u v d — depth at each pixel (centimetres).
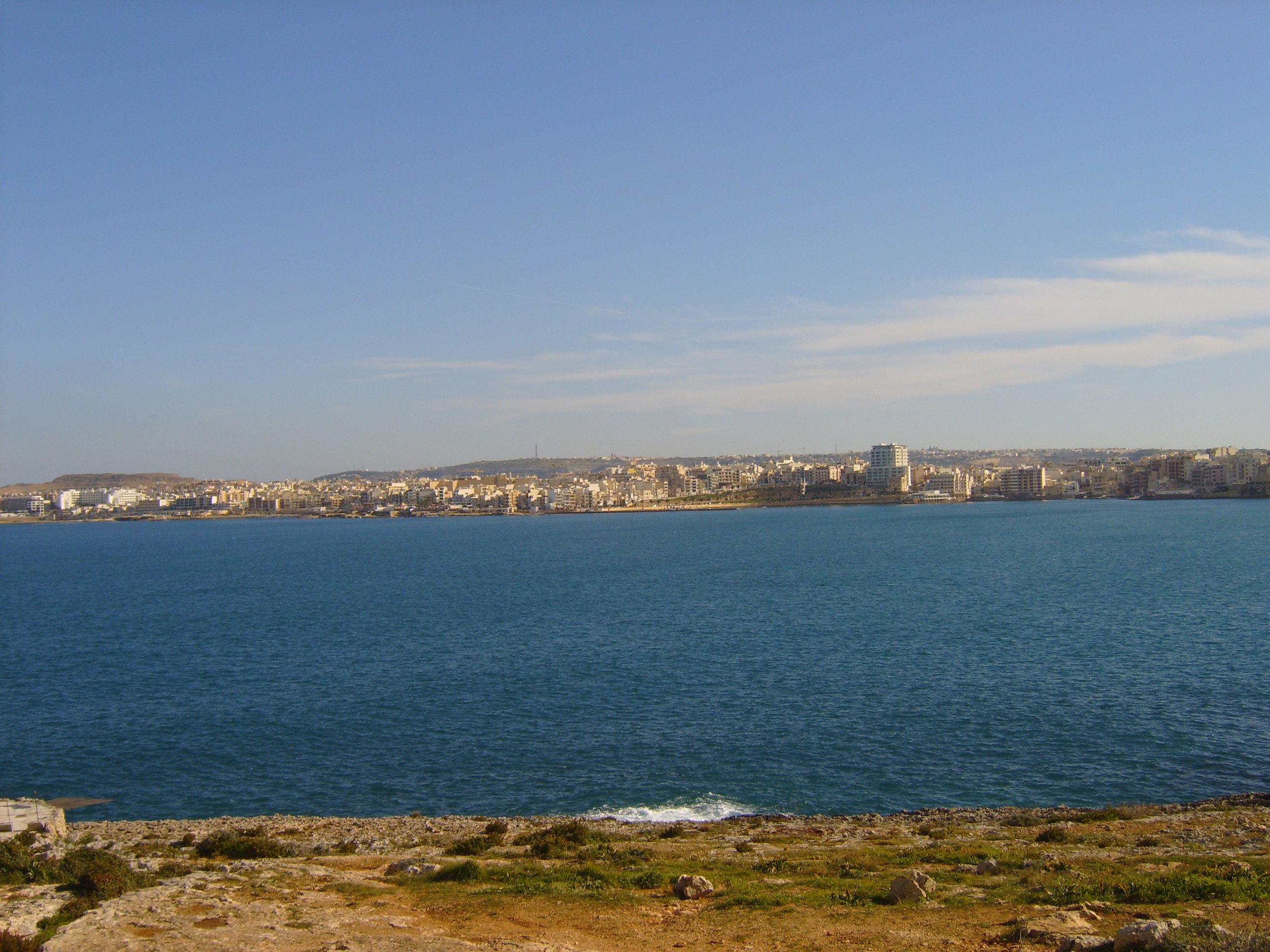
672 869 3238
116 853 3834
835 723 6444
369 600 15012
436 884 2975
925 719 6456
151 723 7125
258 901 2770
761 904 2609
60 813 4331
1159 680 7369
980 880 2892
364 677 8631
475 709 7225
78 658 10225
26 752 6462
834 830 4188
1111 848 3444
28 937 2408
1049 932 2158
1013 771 5350
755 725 6469
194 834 4259
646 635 10556
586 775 5572
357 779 5678
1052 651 8762
